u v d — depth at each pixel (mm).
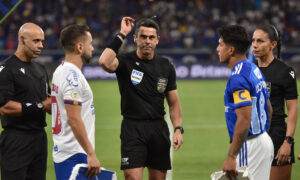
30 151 20172
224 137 43875
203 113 56906
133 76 21047
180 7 120438
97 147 39594
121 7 119562
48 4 116500
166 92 22000
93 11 118062
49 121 46000
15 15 111188
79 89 17438
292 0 120688
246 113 17016
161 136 21312
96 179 17531
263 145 18109
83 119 17922
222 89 79375
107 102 64938
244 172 17203
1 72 19734
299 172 31656
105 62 20016
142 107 21016
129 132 21062
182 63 95188
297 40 109688
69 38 17922
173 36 109375
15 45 103312
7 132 20078
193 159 35500
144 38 20828
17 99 20109
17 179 19922
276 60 21906
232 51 18016
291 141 20875
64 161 17891
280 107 21734
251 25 114500
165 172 21812
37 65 21156
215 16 118188
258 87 17938
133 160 20766
